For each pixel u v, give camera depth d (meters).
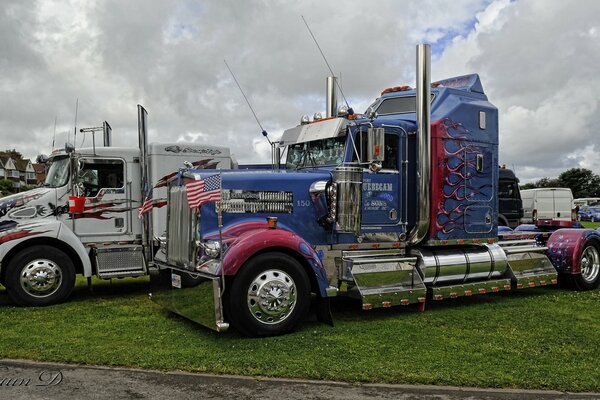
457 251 7.93
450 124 7.73
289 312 6.04
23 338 5.87
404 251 7.53
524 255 8.75
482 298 8.55
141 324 6.61
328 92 9.10
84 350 5.36
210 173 6.52
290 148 8.09
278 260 5.98
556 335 6.09
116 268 8.80
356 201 6.68
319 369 4.78
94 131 9.04
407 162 7.53
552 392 4.34
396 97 8.23
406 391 4.33
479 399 4.18
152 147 9.47
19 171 71.31
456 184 7.79
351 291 6.94
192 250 6.28
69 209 8.84
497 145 8.34
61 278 8.03
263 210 6.61
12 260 7.77
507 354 5.33
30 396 4.20
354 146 7.15
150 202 8.56
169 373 4.72
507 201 18.42
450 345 5.62
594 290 9.38
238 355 5.22
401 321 6.78
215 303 5.66
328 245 7.00
